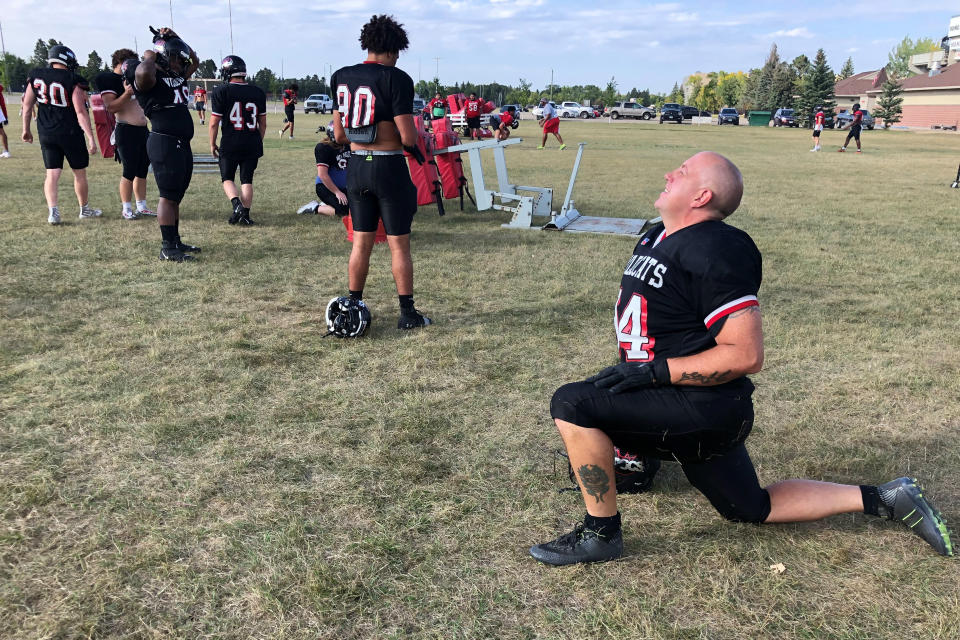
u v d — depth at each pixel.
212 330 4.30
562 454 2.90
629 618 1.94
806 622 1.94
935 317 4.93
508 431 3.10
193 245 6.59
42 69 6.90
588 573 2.15
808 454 2.94
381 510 2.46
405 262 4.41
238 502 2.47
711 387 1.98
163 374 3.60
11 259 5.80
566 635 1.88
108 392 3.34
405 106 4.14
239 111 7.32
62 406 3.17
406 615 1.94
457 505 2.50
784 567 2.17
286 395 3.41
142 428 2.98
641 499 2.60
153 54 5.50
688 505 2.55
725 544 2.30
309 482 2.63
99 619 1.87
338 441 2.95
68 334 4.14
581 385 2.08
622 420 2.02
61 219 7.58
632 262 2.15
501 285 5.62
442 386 3.59
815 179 14.13
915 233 8.12
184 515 2.37
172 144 5.73
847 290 5.63
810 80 56.00
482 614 1.95
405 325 4.48
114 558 2.14
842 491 2.27
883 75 74.12
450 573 2.13
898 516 2.25
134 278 5.42
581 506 2.53
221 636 1.83
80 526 2.29
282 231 7.46
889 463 2.86
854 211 9.77
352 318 4.21
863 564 2.21
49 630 1.82
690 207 1.99
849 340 4.41
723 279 1.85
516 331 4.50
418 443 2.97
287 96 22.88
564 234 7.78
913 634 1.89
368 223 4.38
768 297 5.42
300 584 2.05
